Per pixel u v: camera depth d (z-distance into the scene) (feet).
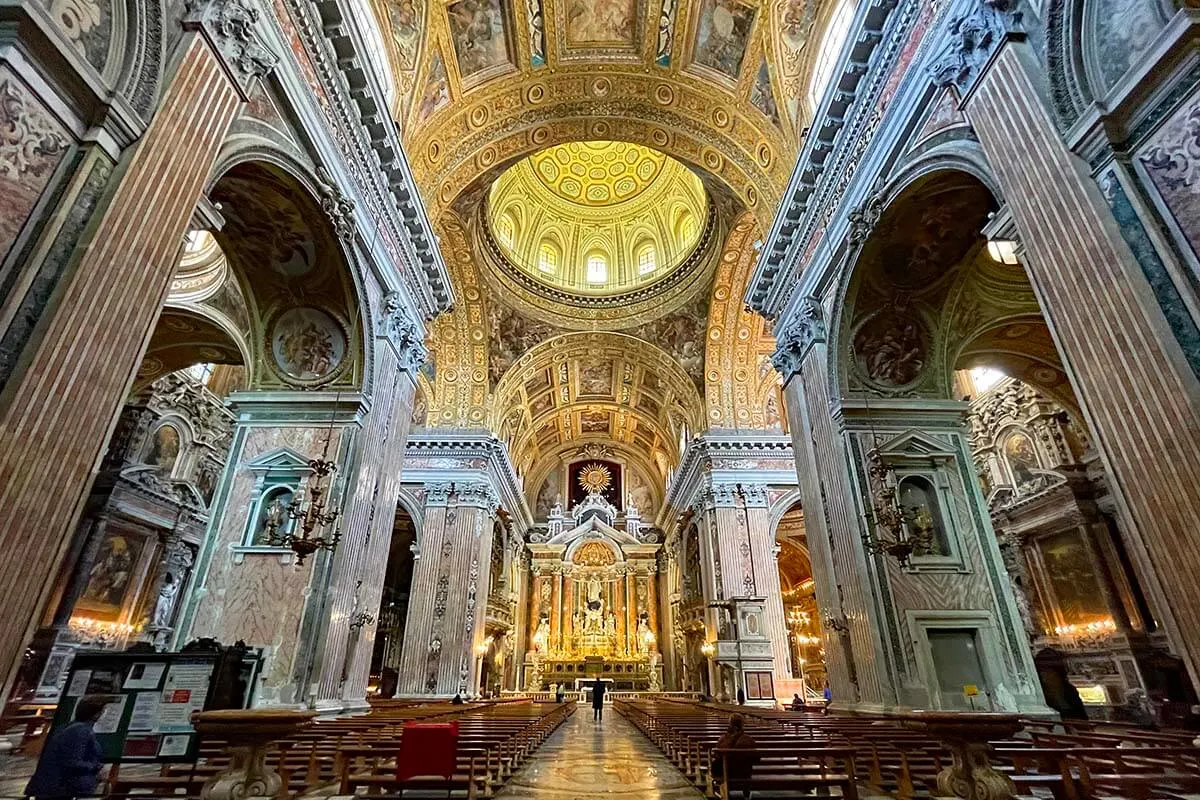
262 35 20.92
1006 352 36.78
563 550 101.14
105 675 18.31
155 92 15.96
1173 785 13.19
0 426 11.42
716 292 67.41
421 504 66.03
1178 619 12.44
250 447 29.76
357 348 31.01
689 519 80.69
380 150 30.55
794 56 36.63
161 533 52.65
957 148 21.83
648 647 93.04
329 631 26.48
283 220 27.04
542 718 31.07
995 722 12.19
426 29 35.40
